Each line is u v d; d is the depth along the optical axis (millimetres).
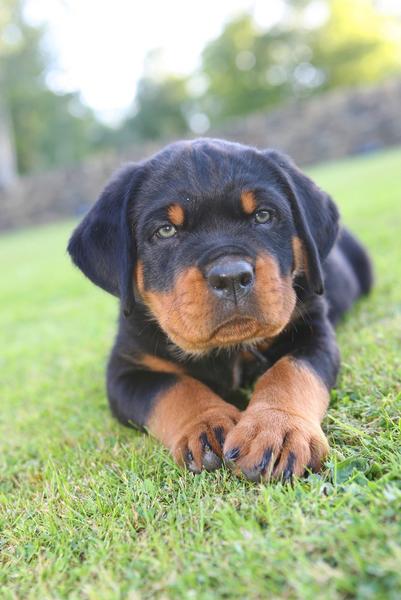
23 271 2260
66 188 5090
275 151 626
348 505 389
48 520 449
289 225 571
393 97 4461
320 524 375
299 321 581
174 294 525
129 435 568
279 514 393
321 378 523
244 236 528
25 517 467
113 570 386
